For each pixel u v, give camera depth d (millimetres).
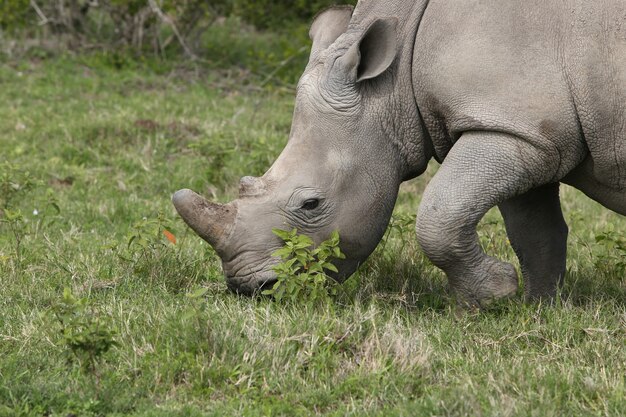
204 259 12031
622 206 10188
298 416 8109
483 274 9922
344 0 22453
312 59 10359
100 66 26875
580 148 9719
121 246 13102
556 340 9562
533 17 9523
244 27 32250
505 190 9656
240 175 17375
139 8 27391
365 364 8859
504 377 8539
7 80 25156
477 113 9547
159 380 8586
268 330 9242
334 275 10359
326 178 9938
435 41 9805
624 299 11164
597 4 9438
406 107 10125
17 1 27234
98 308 10062
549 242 11289
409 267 11766
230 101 24438
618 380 8508
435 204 9711
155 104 23328
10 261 11969
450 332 9641
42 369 8914
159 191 17016
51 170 17953
